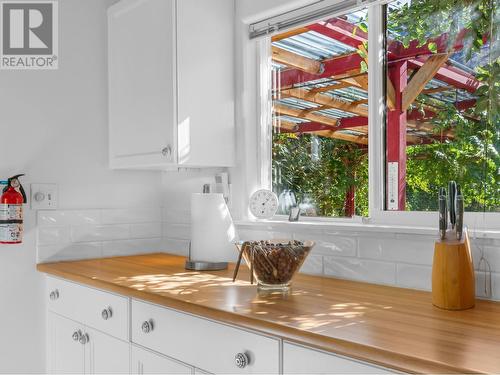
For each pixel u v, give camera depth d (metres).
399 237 1.83
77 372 2.23
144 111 2.46
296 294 1.69
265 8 2.36
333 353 1.21
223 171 2.58
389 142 2.01
